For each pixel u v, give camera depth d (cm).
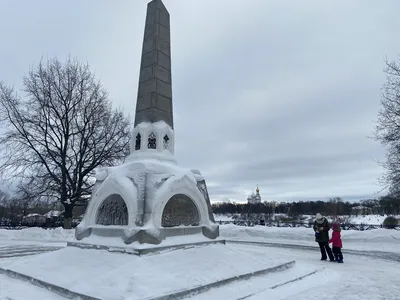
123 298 529
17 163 2283
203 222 975
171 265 709
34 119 2344
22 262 853
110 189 896
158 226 810
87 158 2503
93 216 929
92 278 642
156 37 1088
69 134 2441
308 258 1287
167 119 1077
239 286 699
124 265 671
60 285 631
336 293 701
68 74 2489
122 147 2598
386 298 663
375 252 1537
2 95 2311
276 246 1762
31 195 2292
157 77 1066
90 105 2536
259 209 8100
